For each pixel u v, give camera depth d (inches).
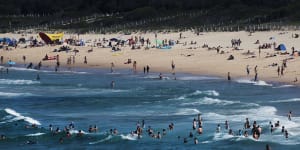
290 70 4825.3
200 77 4977.9
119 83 4825.3
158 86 4557.1
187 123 3186.5
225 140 2805.1
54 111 3794.3
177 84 4628.4
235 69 5191.9
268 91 4077.3
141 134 3024.1
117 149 2827.3
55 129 3253.0
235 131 2947.8
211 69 5324.8
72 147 2915.8
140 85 4653.1
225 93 4087.1
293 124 3006.9
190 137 2908.5
